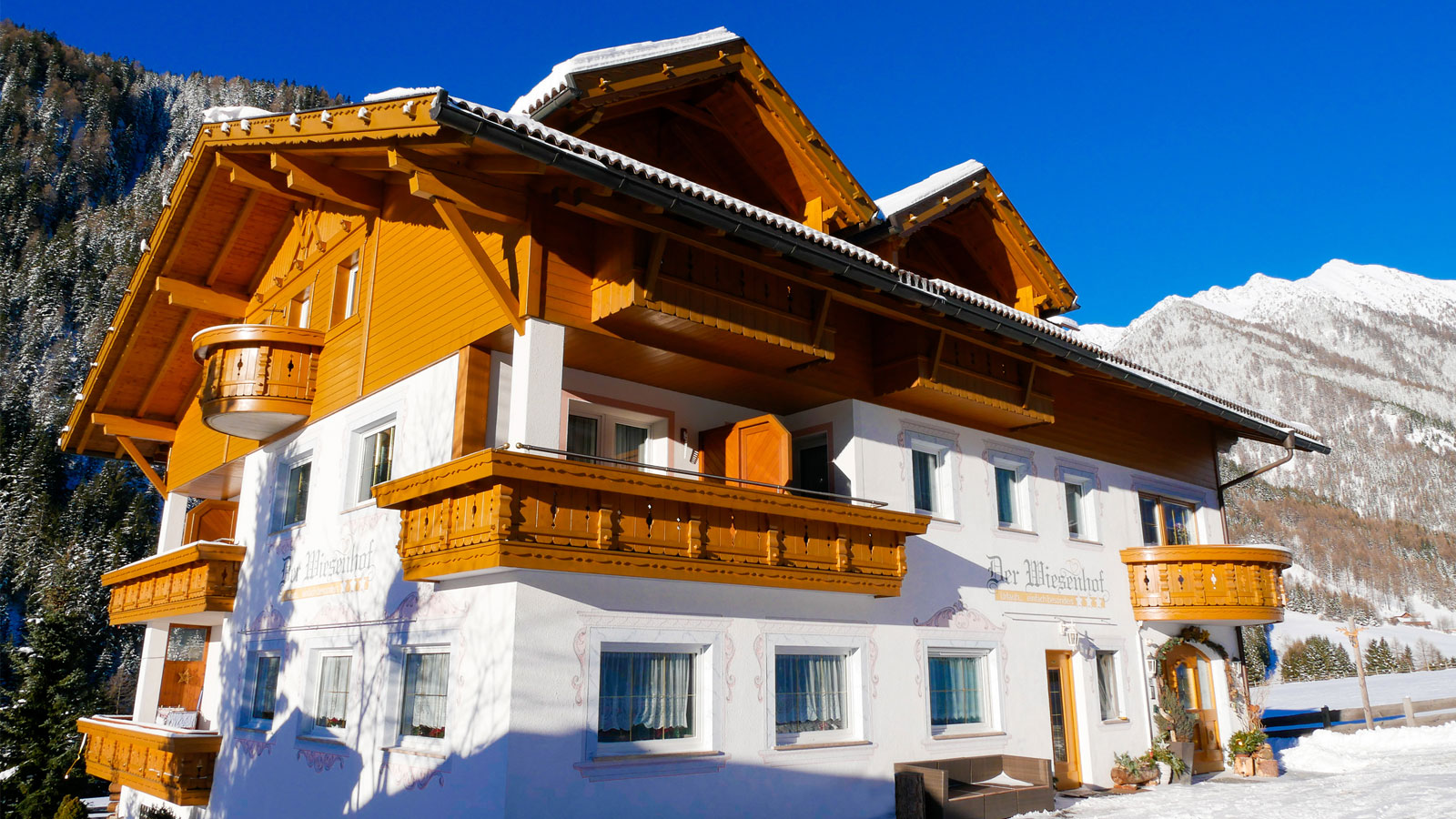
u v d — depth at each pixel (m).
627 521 9.63
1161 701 16.44
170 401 19.08
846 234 13.27
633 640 9.87
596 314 10.29
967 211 14.98
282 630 12.99
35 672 32.84
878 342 13.63
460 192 9.52
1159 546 16.50
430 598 10.20
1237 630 18.52
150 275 16.17
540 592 9.19
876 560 12.03
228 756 13.61
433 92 8.21
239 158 13.32
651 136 12.32
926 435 14.04
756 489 11.56
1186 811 12.47
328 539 12.41
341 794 10.91
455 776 9.19
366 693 10.91
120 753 16.42
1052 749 14.50
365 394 12.38
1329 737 21.53
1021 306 15.54
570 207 9.50
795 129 12.10
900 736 12.30
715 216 9.56
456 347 10.69
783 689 11.43
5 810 30.36
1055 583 15.33
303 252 15.01
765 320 11.18
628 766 9.49
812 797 11.11
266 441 14.86
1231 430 19.88
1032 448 15.74
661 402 12.52
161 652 17.89
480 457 8.71
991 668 13.91
